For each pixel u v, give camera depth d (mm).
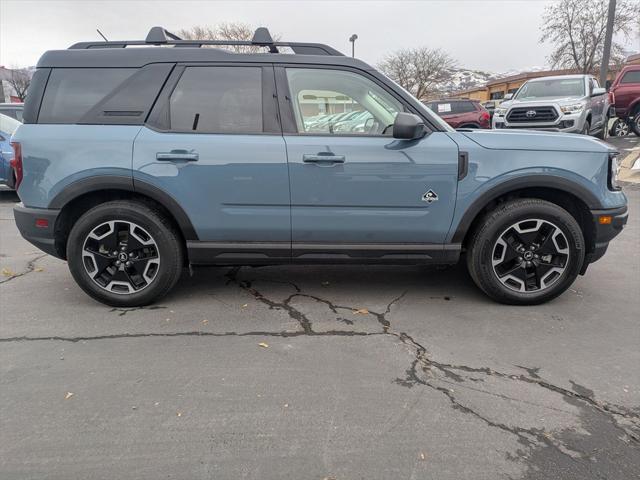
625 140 16312
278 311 3826
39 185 3619
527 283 3871
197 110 3645
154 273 3820
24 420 2461
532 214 3676
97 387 2758
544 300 3893
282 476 2102
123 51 3693
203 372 2918
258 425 2434
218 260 3799
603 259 5215
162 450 2256
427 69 50812
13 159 3674
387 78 3723
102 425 2428
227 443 2305
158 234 3725
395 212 3666
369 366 2994
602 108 13188
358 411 2545
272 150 3564
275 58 3703
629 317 3725
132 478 2084
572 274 3809
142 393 2701
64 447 2270
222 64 3678
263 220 3680
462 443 2303
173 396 2676
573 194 3660
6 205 8820
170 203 3613
